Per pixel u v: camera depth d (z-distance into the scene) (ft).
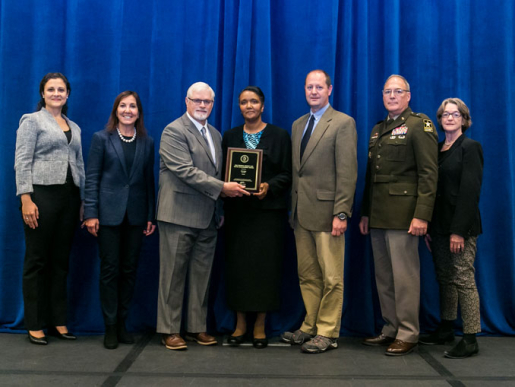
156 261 10.01
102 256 8.77
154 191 9.36
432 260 9.84
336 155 8.64
